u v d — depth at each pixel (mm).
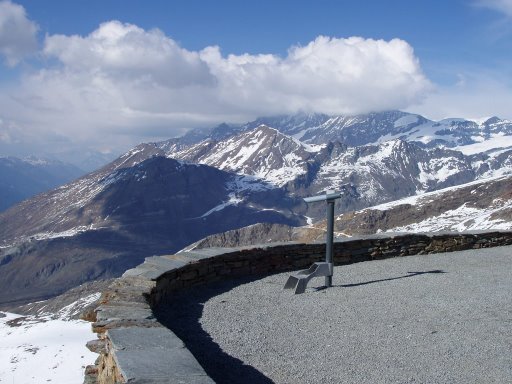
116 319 5168
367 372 5211
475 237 13711
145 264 8266
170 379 3582
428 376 5094
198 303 7754
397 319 6980
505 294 8281
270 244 10648
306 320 6996
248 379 5055
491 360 5484
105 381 4730
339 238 11664
